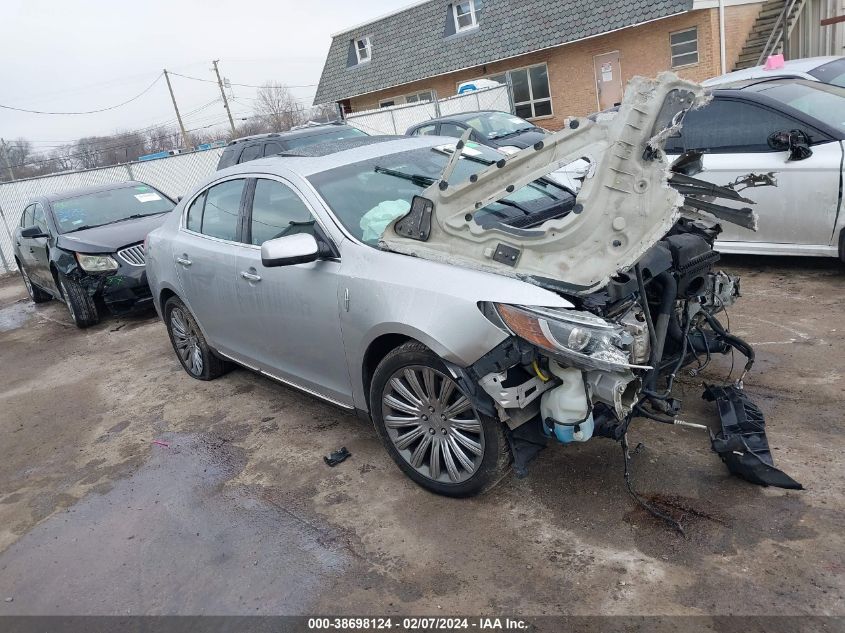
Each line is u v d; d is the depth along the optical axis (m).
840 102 5.60
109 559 3.33
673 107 2.57
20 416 5.61
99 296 8.16
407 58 24.06
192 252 4.73
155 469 4.19
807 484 2.96
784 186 5.39
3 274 14.16
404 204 3.73
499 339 2.77
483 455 3.03
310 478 3.77
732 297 3.69
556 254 2.82
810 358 4.14
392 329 3.15
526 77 21.52
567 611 2.50
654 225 2.65
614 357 2.64
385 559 2.97
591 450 3.51
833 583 2.41
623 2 18.14
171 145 48.56
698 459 3.29
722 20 16.89
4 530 3.79
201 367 5.47
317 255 3.43
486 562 2.84
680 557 2.67
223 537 3.34
